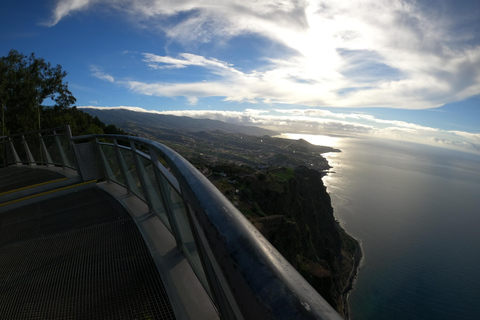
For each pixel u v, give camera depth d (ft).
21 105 107.65
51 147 25.00
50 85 118.01
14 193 17.31
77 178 18.69
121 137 12.65
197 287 6.14
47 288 6.82
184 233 6.80
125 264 7.49
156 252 7.95
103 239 9.41
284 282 1.16
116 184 17.51
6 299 6.53
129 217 11.32
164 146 5.76
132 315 5.56
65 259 8.26
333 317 0.93
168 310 5.60
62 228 11.04
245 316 1.15
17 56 104.73
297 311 0.96
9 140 34.19
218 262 1.62
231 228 1.75
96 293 6.39
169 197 7.34
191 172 3.24
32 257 8.71
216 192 2.47
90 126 125.70
